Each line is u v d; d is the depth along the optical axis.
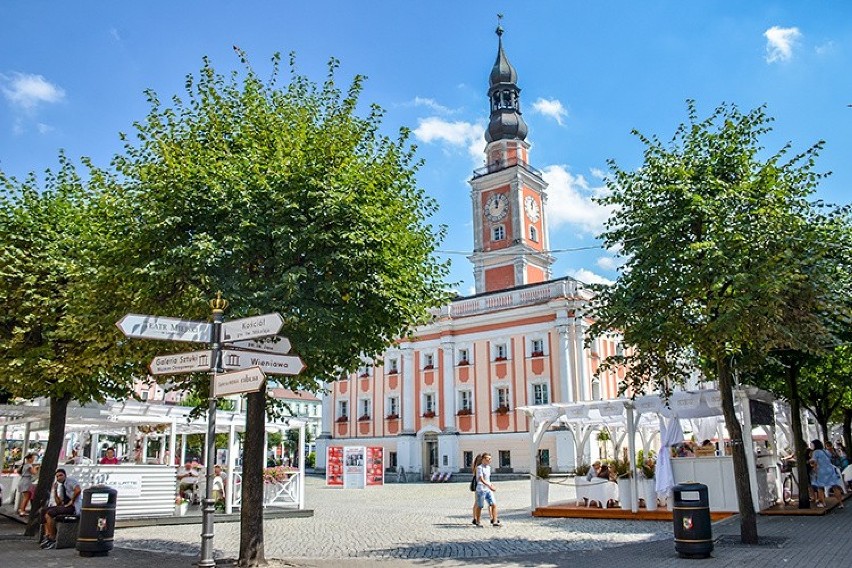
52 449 17.39
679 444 21.55
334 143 13.09
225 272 11.84
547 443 46.38
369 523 19.89
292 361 10.16
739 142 14.32
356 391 57.81
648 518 19.06
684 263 13.42
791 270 12.34
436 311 53.19
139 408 21.56
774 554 11.76
